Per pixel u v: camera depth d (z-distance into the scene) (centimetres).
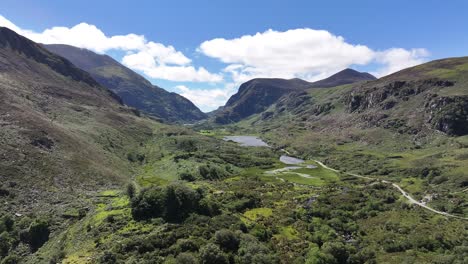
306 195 14788
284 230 10131
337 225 11150
